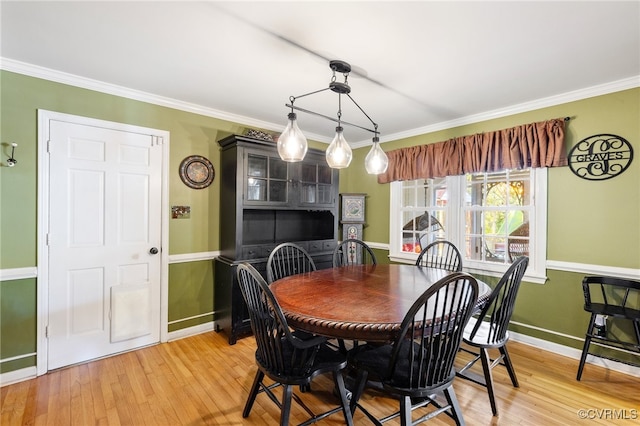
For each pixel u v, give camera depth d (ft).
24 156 7.25
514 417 6.00
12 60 6.96
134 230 8.84
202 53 6.64
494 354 8.66
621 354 7.74
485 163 10.02
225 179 10.20
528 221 9.52
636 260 7.58
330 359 5.36
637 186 7.56
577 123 8.45
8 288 7.09
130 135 8.75
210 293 10.34
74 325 7.91
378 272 8.25
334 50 6.43
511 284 6.17
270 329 4.99
